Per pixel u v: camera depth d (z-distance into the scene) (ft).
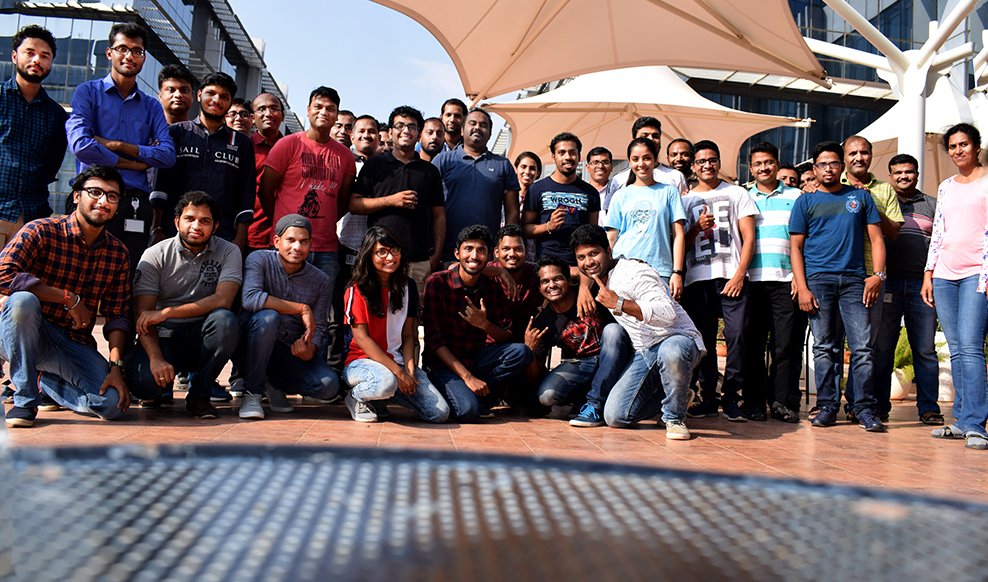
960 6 20.21
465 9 17.83
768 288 13.43
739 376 12.88
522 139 33.58
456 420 11.19
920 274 13.34
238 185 12.58
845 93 51.31
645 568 0.58
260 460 0.81
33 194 11.37
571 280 12.73
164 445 0.78
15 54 11.14
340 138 18.29
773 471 7.95
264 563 0.53
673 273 12.84
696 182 15.69
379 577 0.51
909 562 0.61
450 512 0.69
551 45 20.58
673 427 10.25
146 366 10.16
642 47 21.12
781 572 0.58
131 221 11.44
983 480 7.83
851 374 13.48
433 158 15.49
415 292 11.61
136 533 0.57
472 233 11.72
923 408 13.26
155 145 11.48
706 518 0.73
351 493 0.73
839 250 12.59
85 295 9.81
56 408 10.05
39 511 0.59
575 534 0.66
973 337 10.76
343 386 13.06
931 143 25.20
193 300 10.75
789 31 17.33
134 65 11.45
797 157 51.65
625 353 11.27
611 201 13.44
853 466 8.50
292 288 11.34
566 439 9.67
